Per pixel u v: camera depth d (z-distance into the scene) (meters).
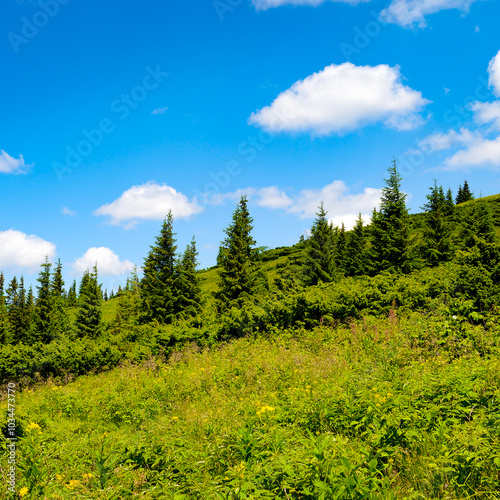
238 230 35.66
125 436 5.27
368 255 32.38
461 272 10.66
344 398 4.93
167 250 37.75
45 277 50.50
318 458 3.22
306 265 26.83
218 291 32.97
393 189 31.61
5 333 39.25
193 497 3.34
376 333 9.47
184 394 8.83
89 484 3.88
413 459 3.61
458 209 50.41
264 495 3.07
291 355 9.77
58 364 18.45
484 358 6.20
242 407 5.95
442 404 4.30
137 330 21.86
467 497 2.77
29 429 5.71
